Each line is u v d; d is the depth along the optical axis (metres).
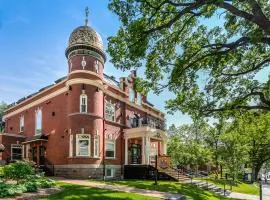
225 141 38.69
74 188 17.92
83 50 29.31
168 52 18.16
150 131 32.75
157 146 39.41
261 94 19.12
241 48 17.80
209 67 18.80
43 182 17.67
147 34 16.02
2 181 17.02
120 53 16.83
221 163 40.31
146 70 18.97
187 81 19.14
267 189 41.28
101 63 30.83
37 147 32.38
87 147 28.33
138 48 15.99
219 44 17.16
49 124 32.19
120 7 15.61
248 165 54.50
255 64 19.59
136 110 37.72
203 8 15.80
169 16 16.95
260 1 16.44
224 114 21.23
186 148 53.75
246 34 17.25
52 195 15.01
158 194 18.28
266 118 31.77
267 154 52.84
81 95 28.70
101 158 29.44
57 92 31.77
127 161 33.41
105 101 31.48
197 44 18.14
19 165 18.12
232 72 20.19
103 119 30.53
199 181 30.48
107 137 31.09
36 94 35.25
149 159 32.59
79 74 28.92
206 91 20.16
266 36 14.78
